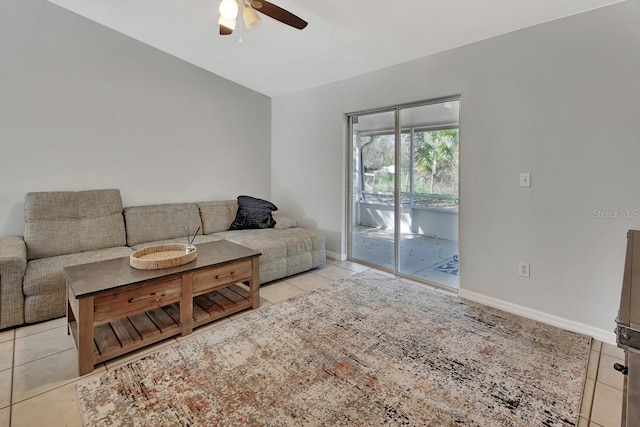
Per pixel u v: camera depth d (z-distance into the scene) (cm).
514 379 184
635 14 204
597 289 229
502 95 264
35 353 209
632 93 208
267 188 509
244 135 473
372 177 389
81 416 157
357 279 352
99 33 336
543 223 250
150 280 211
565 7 222
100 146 343
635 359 82
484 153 278
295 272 360
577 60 227
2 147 289
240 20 289
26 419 154
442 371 192
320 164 435
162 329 226
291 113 473
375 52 322
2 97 287
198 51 375
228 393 173
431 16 254
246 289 307
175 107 399
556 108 238
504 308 275
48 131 311
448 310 274
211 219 408
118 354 203
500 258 275
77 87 325
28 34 296
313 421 154
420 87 321
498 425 152
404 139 354
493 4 230
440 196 331
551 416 157
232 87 454
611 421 155
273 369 193
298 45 332
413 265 359
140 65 366
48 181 313
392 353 210
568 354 209
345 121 404
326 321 254
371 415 158
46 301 248
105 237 324
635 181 210
